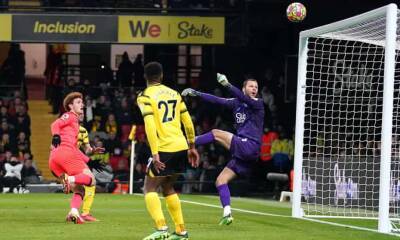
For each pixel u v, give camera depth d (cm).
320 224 2956
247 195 5622
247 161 2738
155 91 2181
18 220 2833
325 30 3291
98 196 4625
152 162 2161
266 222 2933
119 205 3816
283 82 6606
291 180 4862
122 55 7144
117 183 5509
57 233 2391
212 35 6138
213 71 7025
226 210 2714
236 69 7094
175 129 2192
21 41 6081
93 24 6112
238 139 2717
